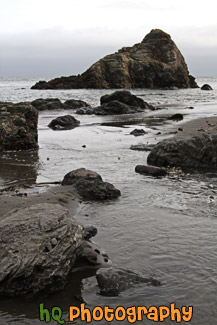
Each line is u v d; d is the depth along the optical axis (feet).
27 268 19.98
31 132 64.90
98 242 26.13
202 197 35.68
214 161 48.16
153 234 27.40
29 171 46.65
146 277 21.49
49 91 276.62
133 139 69.31
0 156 56.90
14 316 18.42
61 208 25.66
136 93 245.04
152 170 44.65
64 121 91.61
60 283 20.68
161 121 96.94
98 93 241.14
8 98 193.57
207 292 20.17
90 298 20.02
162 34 352.49
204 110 124.26
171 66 332.80
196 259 23.68
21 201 33.35
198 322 17.93
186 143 49.55
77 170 39.75
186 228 28.40
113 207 33.19
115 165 49.37
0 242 21.15
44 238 21.48
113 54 329.52
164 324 17.88
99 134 77.00
